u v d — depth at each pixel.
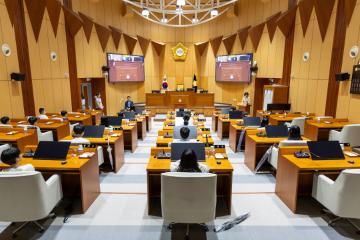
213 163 4.39
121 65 15.14
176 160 4.42
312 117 8.84
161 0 13.40
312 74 10.03
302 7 10.29
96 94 14.55
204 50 17.19
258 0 13.65
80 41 12.38
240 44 14.98
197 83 17.67
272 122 9.57
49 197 3.74
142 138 9.66
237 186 5.53
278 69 12.43
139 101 16.92
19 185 3.33
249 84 14.80
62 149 4.53
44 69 10.15
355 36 7.82
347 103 8.22
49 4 10.18
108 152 6.18
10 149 3.71
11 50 8.47
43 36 10.05
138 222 4.18
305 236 3.81
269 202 4.83
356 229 3.95
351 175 3.45
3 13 8.12
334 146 4.56
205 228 3.97
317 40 9.70
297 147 4.88
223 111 10.77
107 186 5.54
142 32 16.42
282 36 12.02
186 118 7.12
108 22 14.37
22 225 3.94
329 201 3.86
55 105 10.87
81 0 12.59
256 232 3.91
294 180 4.34
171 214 3.36
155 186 4.94
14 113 8.63
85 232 3.90
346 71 8.23
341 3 8.42
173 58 17.45
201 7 16.38
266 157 5.98
